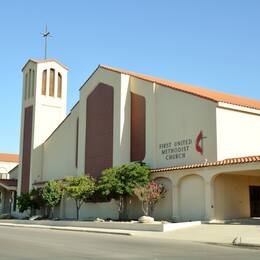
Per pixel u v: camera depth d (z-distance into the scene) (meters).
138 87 39.56
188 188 32.81
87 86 44.38
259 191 34.00
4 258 14.36
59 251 16.42
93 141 42.62
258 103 41.84
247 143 33.75
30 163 51.59
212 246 19.39
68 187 39.91
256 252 16.83
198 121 33.69
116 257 14.62
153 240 22.31
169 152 35.78
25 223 42.56
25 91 54.53
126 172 35.03
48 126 52.69
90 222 34.19
